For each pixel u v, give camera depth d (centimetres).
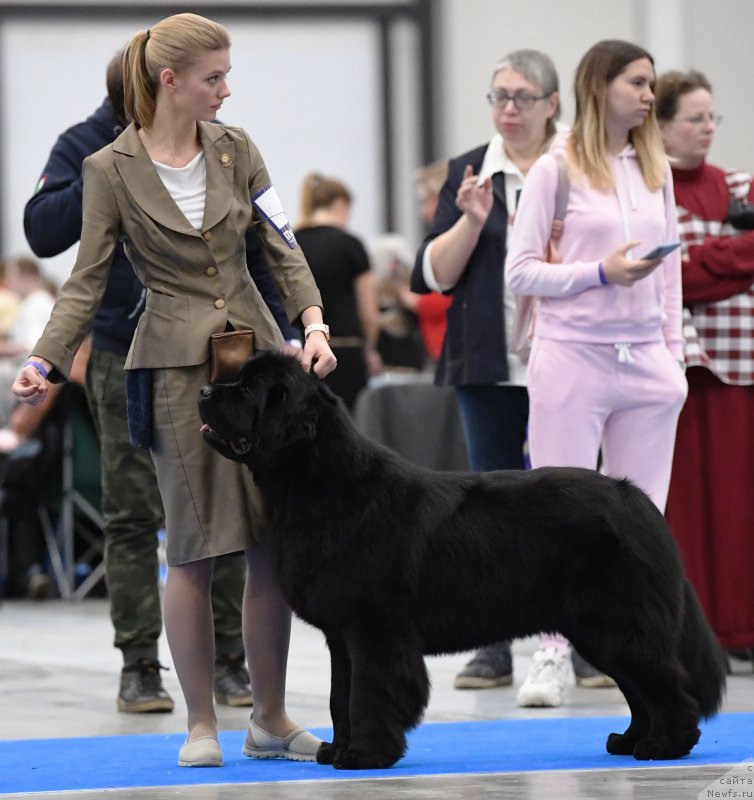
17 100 2517
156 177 765
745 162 2495
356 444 742
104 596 1856
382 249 1986
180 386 763
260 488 746
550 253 980
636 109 952
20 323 2077
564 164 965
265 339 781
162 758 799
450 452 1576
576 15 2519
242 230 779
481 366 1067
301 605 741
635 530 760
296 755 791
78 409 1744
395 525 737
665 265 984
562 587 757
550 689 986
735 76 2489
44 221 995
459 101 2550
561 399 947
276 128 2573
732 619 1152
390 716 736
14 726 932
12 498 1795
